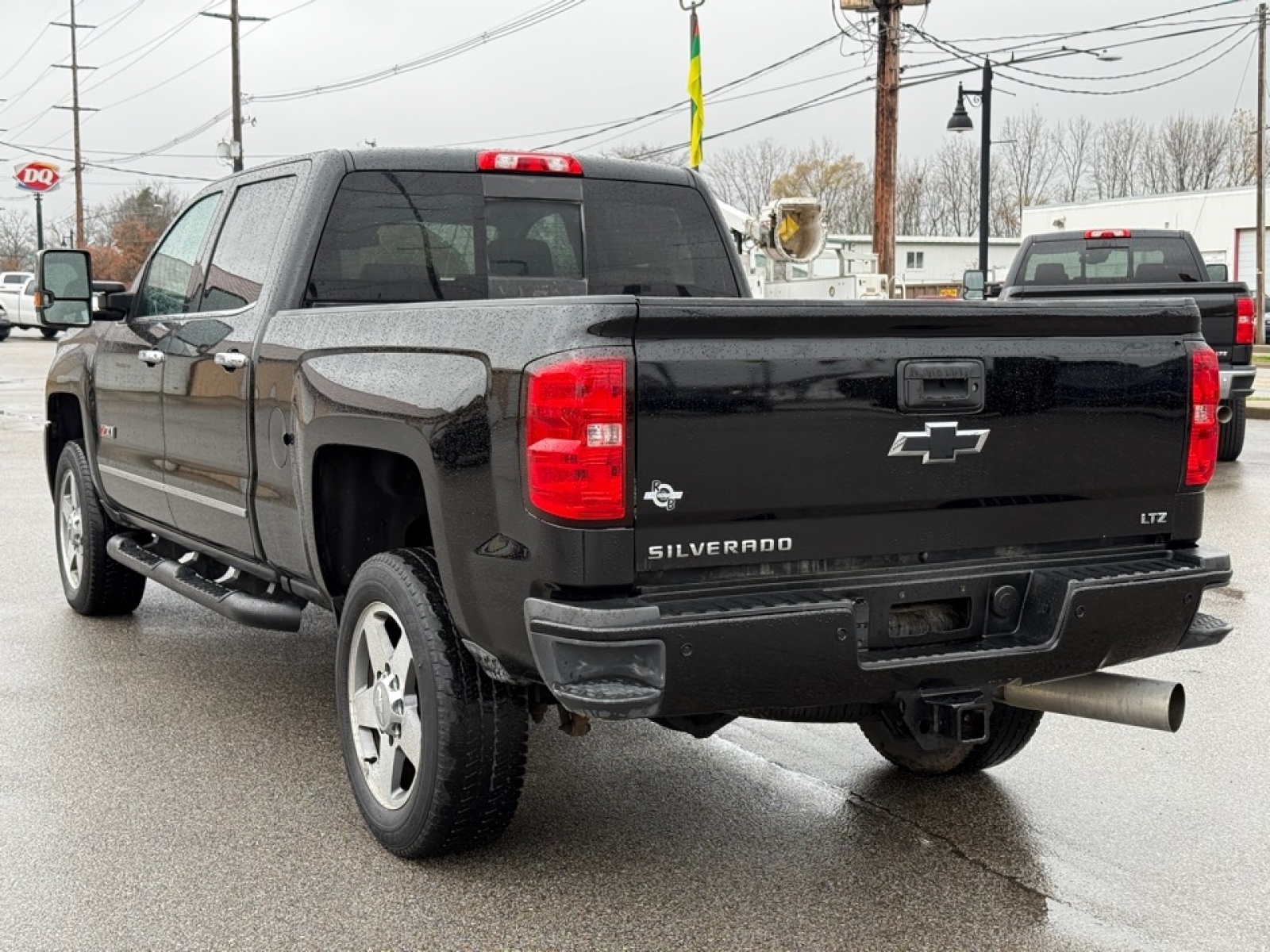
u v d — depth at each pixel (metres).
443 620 3.82
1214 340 12.41
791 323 3.41
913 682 3.58
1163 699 3.68
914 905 3.75
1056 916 3.69
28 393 22.92
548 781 4.75
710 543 3.39
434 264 5.18
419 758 3.88
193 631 6.86
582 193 5.51
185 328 5.52
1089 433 3.83
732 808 4.48
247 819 4.36
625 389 3.25
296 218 4.95
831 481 3.50
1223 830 4.31
